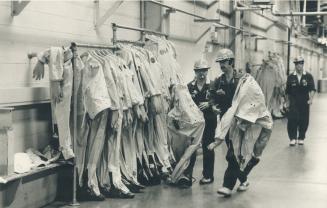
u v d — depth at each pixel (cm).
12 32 480
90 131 538
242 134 543
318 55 3272
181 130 599
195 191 580
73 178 513
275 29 1822
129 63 602
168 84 695
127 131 593
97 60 541
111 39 641
